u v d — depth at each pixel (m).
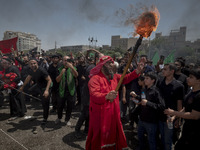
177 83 2.69
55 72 4.93
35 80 3.92
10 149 2.90
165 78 2.87
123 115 4.31
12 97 4.37
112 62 2.13
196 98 1.82
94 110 2.04
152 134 2.56
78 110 5.31
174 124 2.77
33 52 9.23
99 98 1.81
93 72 2.11
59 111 4.05
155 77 2.57
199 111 1.78
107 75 2.09
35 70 3.81
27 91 6.02
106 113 1.95
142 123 2.67
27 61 6.30
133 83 4.03
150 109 2.54
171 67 2.67
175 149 2.09
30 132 3.61
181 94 2.64
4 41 8.86
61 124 4.10
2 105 5.44
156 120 2.55
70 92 3.94
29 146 3.03
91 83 1.99
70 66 3.74
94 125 2.03
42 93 3.93
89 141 2.16
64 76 3.92
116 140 2.11
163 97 2.51
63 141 3.26
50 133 3.59
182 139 2.00
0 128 3.77
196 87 1.97
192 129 1.89
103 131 1.93
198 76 1.92
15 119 4.37
